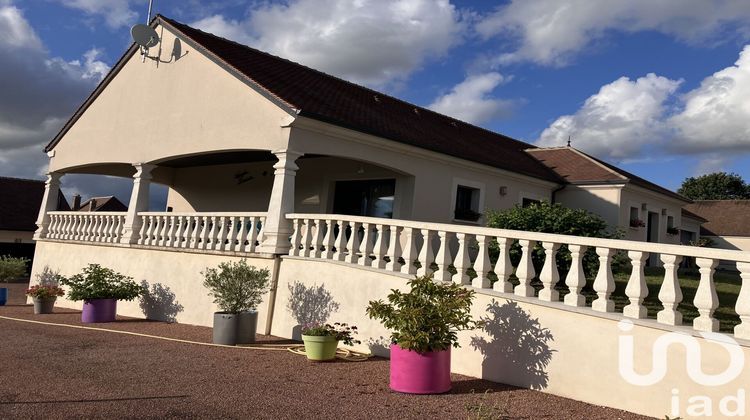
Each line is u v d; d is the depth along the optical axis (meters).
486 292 6.90
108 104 15.91
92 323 11.94
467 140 18.06
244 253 10.84
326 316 9.13
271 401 5.68
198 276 11.85
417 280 6.57
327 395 5.95
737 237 37.72
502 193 16.22
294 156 10.70
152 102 14.29
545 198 18.06
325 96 13.45
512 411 5.47
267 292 10.22
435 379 6.09
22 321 12.20
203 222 12.65
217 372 6.97
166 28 14.23
